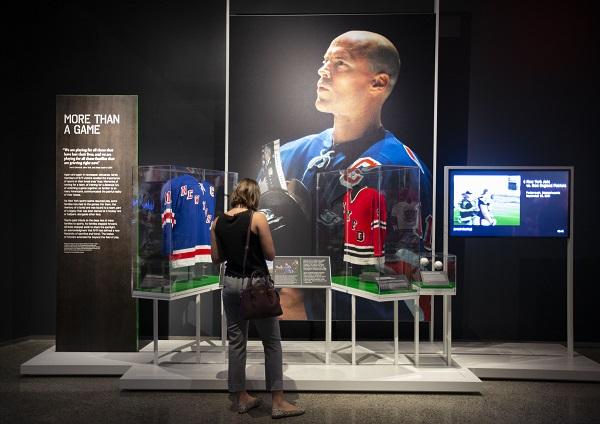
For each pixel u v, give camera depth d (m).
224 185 4.22
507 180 4.07
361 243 3.74
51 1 4.77
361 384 3.58
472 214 4.09
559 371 3.85
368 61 4.61
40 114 4.80
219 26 4.76
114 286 4.25
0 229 4.67
